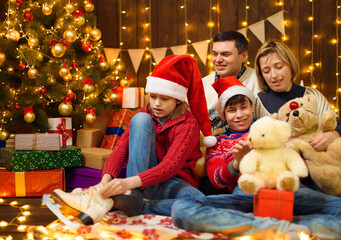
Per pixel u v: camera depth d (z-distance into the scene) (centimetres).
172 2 344
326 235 145
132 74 353
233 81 209
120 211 180
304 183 184
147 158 176
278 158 155
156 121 195
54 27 281
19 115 258
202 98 200
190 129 185
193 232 148
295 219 154
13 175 229
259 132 155
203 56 335
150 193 188
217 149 200
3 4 310
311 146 180
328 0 311
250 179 148
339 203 155
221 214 146
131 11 350
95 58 296
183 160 179
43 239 146
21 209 203
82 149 262
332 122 182
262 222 142
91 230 149
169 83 183
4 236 159
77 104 292
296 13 316
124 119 282
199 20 338
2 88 264
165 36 348
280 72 214
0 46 262
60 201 161
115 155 189
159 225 159
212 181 188
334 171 163
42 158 234
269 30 321
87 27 288
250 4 324
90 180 247
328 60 314
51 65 270
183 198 160
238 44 242
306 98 187
